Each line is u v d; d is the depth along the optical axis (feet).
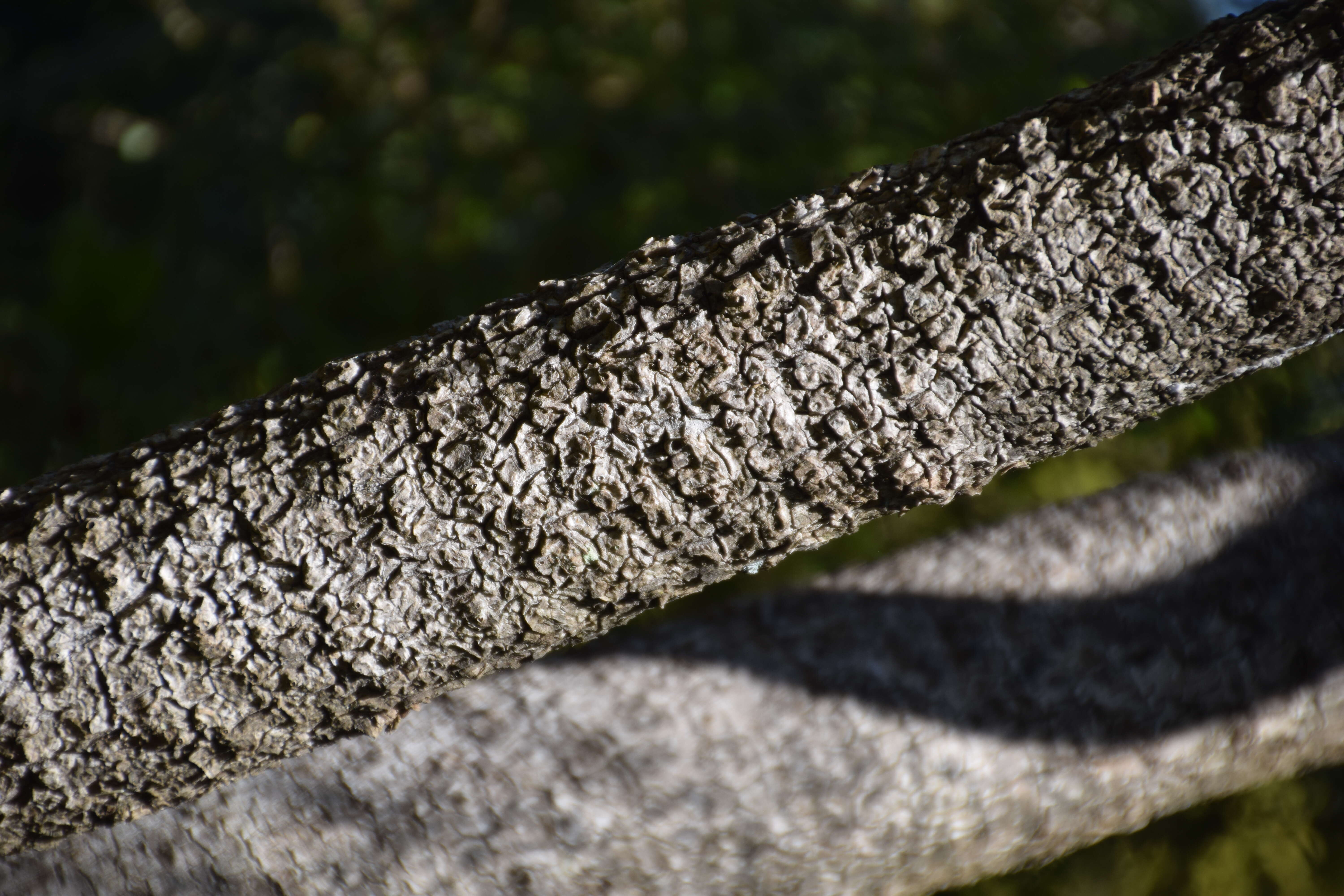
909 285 2.19
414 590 2.24
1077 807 2.69
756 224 2.22
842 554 4.23
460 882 2.56
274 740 2.29
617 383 2.21
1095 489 4.45
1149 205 2.18
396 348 2.25
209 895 2.54
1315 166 2.15
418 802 2.57
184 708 2.25
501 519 2.22
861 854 2.64
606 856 2.59
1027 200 2.18
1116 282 2.19
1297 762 2.74
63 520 2.23
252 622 2.23
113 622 2.23
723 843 2.61
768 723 2.64
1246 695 2.70
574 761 2.60
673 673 2.66
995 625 2.71
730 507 2.24
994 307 2.20
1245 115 2.16
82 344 4.17
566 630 2.28
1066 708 2.68
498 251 4.46
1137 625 2.71
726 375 2.21
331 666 2.25
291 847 2.55
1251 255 2.18
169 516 2.23
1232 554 2.74
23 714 2.23
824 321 2.20
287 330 4.40
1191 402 2.29
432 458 2.21
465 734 2.60
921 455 2.24
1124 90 2.19
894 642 2.70
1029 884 4.36
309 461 2.22
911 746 2.65
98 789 2.28
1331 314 2.21
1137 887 4.41
